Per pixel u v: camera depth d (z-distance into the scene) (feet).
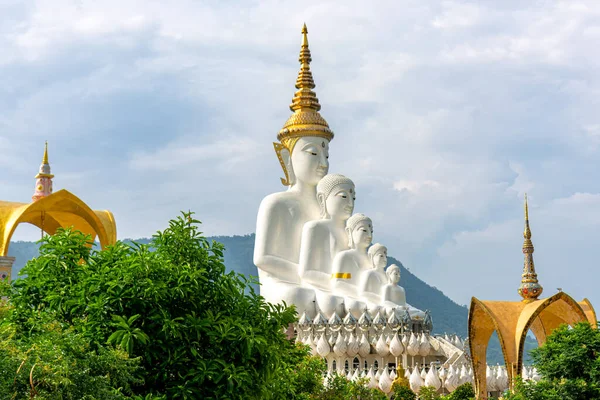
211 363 73.67
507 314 112.98
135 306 73.15
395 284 202.08
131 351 69.77
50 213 177.06
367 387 155.63
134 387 72.90
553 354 101.76
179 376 73.82
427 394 157.89
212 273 80.69
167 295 74.28
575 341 100.78
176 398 73.10
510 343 110.73
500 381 168.76
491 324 117.39
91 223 165.48
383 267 204.85
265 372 77.66
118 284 72.59
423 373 169.48
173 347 73.31
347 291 200.44
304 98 220.23
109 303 72.28
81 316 73.61
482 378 118.11
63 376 61.57
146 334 72.59
